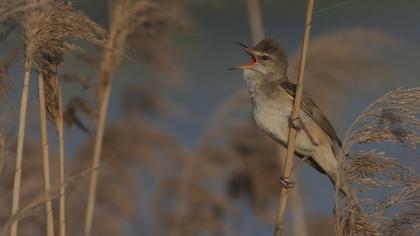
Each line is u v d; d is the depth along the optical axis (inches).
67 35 301.4
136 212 514.9
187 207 522.9
